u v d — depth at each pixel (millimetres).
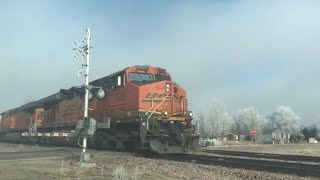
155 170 17438
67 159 21859
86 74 20891
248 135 156500
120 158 22344
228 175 16516
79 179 14375
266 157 26562
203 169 18234
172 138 24859
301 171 16203
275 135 148750
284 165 18844
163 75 27969
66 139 35094
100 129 29703
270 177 15516
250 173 16578
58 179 14398
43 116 43875
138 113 24734
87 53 21062
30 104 48406
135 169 16156
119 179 14453
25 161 20891
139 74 26953
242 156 28359
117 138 27875
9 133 56125
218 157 23250
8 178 14562
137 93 25094
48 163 19859
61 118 37781
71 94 35781
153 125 24422
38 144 40844
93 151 27812
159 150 24172
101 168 17828
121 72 27406
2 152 27672
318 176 15461
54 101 40469
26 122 49125
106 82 29609
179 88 26906
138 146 25422
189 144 25641
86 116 20562
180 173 16531
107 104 29016
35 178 14586
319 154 37250
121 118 26766
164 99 25719
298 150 45656
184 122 25625
